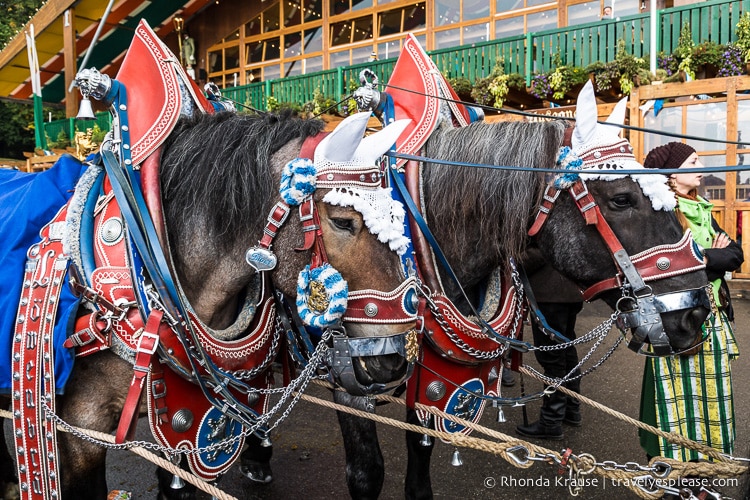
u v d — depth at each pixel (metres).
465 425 2.02
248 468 3.02
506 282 2.29
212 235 1.80
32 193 1.92
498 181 2.09
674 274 1.95
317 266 1.69
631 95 6.96
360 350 1.71
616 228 1.98
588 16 9.67
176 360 1.68
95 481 1.82
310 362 1.84
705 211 2.63
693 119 6.79
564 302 3.27
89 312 1.72
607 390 4.18
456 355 2.08
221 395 1.85
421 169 2.23
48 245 1.77
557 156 2.03
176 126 1.94
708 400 2.35
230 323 2.00
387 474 3.12
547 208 2.05
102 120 10.23
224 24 13.67
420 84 2.39
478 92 8.25
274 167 1.80
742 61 6.88
